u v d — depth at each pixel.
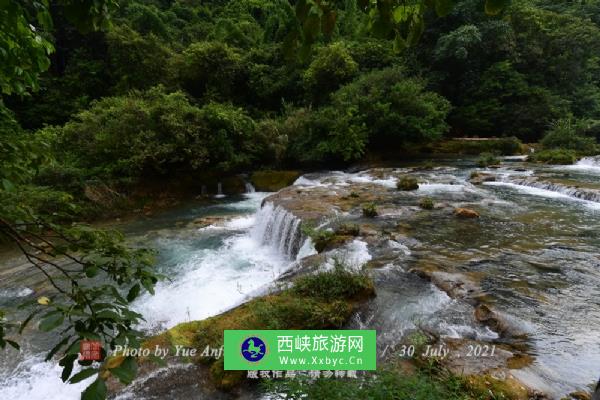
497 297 4.81
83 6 1.14
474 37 21.45
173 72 22.44
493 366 3.43
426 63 24.14
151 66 21.58
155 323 5.67
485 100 22.97
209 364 3.94
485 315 4.36
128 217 12.18
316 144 17.94
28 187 7.76
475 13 22.81
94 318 1.08
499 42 22.33
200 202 14.30
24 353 4.93
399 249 6.61
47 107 19.59
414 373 3.32
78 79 21.38
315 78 21.86
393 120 18.39
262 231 9.94
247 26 29.98
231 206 13.55
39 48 1.95
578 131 19.02
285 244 8.76
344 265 5.51
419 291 5.14
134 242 9.52
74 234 1.45
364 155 18.88
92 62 22.05
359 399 2.43
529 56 23.86
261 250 9.05
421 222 8.16
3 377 4.48
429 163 16.62
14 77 2.13
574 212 8.65
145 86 21.56
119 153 13.56
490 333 4.13
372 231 7.44
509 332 4.05
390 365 3.46
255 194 15.69
